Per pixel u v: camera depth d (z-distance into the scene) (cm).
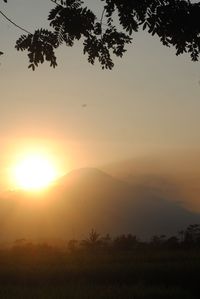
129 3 935
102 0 965
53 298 2872
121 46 1022
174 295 3014
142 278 3934
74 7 984
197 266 4153
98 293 2995
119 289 3117
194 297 3031
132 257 5975
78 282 3747
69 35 1002
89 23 990
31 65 1011
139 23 951
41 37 1001
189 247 8938
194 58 962
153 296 2970
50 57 1010
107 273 4156
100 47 1023
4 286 3503
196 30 934
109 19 992
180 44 952
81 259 5925
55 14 986
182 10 924
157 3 931
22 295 2969
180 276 3875
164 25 941
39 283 3909
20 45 1005
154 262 5166
